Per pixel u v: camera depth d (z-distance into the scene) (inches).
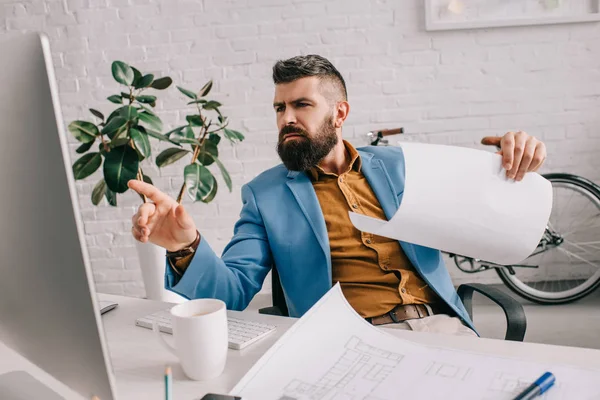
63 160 17.8
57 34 111.4
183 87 112.2
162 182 114.6
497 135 108.6
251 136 112.8
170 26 110.5
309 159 51.7
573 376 25.2
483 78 107.0
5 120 17.7
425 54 107.3
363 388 26.0
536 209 42.1
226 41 110.2
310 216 50.2
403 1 106.0
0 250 19.9
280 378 27.3
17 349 22.6
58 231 18.9
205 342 27.5
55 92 17.4
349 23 107.6
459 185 42.1
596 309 100.0
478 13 104.3
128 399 26.5
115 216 115.7
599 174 108.0
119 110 94.1
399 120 109.8
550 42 104.9
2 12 111.0
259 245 50.7
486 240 42.5
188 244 38.7
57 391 25.5
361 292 49.2
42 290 20.1
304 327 31.8
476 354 28.2
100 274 117.1
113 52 111.8
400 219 41.6
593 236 108.1
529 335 89.2
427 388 25.4
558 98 106.6
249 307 109.3
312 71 51.8
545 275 110.1
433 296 50.0
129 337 34.4
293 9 108.1
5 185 18.6
